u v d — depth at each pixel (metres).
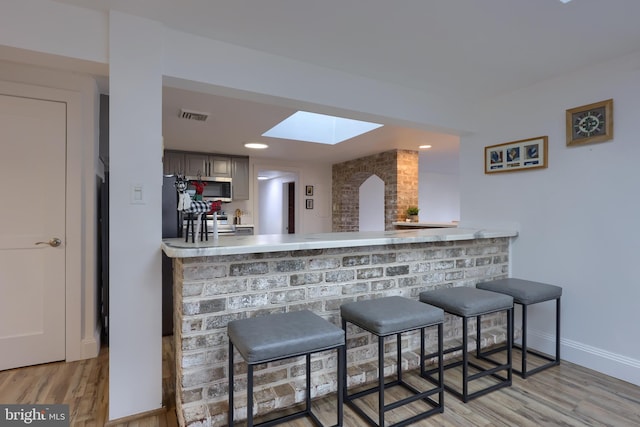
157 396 1.82
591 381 2.17
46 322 2.41
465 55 2.15
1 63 2.27
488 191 2.97
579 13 1.69
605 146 2.25
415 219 4.97
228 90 2.04
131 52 1.71
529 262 2.68
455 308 1.99
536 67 2.32
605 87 2.25
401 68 2.32
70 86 2.45
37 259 2.38
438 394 1.96
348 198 6.31
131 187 1.72
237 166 5.50
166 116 3.27
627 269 2.15
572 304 2.43
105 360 2.47
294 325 1.54
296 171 6.30
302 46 2.03
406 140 4.42
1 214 2.29
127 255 1.73
